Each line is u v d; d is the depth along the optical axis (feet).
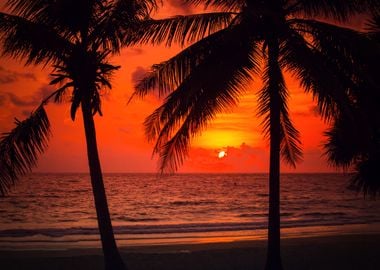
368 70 32.96
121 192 246.47
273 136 31.81
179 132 32.89
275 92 31.35
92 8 32.32
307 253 49.29
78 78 31.68
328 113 30.27
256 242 64.59
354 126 29.78
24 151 31.63
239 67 29.14
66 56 31.99
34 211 140.87
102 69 32.22
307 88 29.91
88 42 32.73
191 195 224.74
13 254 53.98
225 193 244.01
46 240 69.97
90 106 32.94
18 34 30.35
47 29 31.14
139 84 32.14
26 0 30.66
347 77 30.96
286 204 173.06
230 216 130.41
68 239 71.20
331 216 120.06
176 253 50.34
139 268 41.98
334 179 508.94
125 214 137.18
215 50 29.17
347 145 33.76
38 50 31.24
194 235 76.18
